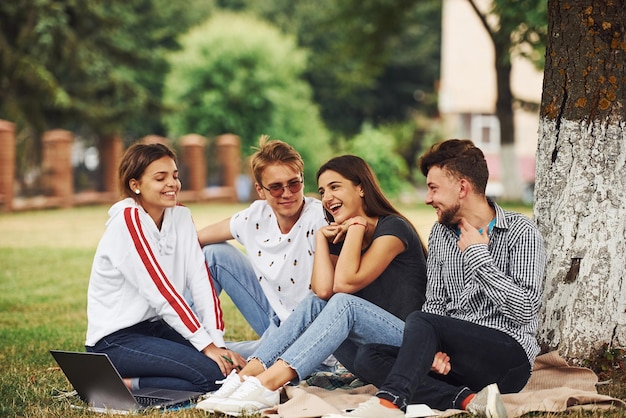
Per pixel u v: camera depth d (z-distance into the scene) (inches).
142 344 214.7
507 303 190.4
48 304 383.9
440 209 198.5
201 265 227.3
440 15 1911.9
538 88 1523.1
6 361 270.2
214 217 832.9
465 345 193.9
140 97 1169.4
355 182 217.5
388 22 1144.8
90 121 1105.4
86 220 823.7
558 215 236.1
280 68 1261.1
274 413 197.8
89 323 218.4
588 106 234.1
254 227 234.1
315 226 227.1
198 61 1246.3
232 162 1213.7
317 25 1206.3
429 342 190.2
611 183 232.1
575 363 231.3
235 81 1237.7
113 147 1120.8
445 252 203.9
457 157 196.5
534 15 495.5
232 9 1908.2
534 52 800.9
